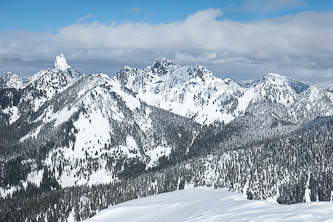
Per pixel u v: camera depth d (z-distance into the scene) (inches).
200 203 6181.1
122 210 7583.7
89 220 7500.0
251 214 3531.0
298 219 2979.8
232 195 6884.8
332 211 3139.8
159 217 6008.9
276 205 4202.8
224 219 3528.5
